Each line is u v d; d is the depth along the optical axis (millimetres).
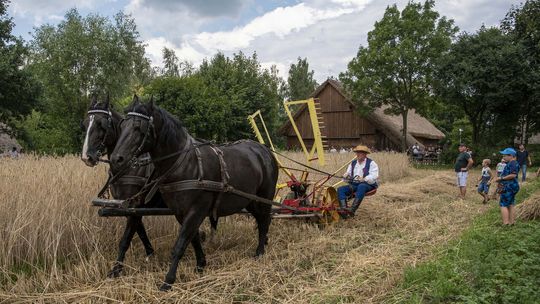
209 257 6430
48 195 6434
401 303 4645
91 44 31594
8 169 7629
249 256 6551
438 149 38031
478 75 29250
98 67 32125
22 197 6164
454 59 30875
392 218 9164
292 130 41625
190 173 5340
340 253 6688
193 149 5496
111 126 5762
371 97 35812
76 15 32625
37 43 32281
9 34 23297
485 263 5414
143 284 5051
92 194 6918
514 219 8453
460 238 7168
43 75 31625
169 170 5242
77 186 6965
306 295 4996
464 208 11055
